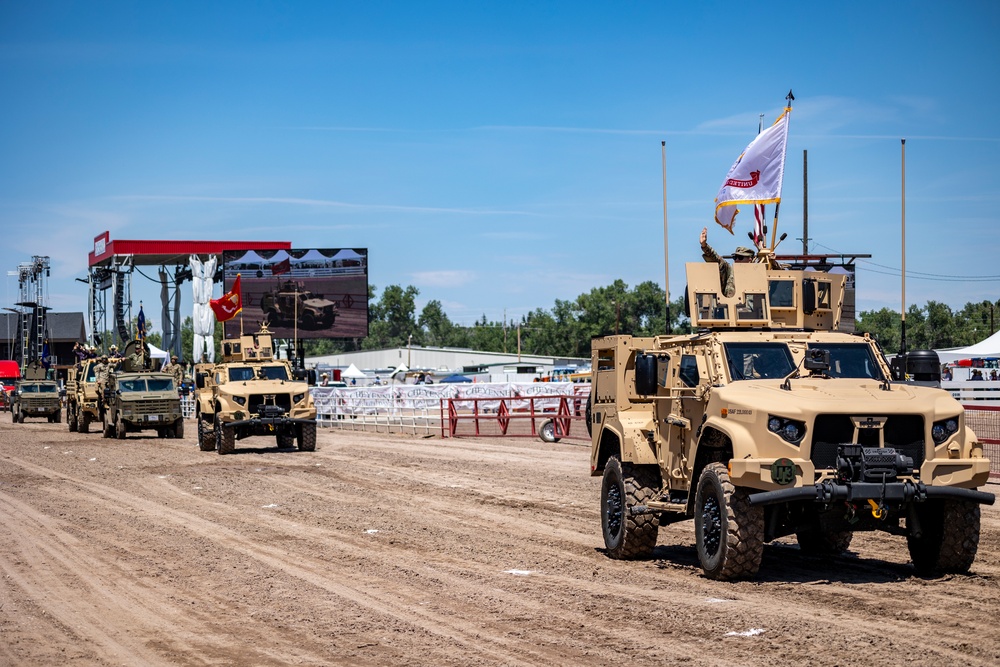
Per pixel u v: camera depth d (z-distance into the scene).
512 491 19.20
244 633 8.83
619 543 11.88
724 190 16.12
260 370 30.41
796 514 10.39
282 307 63.56
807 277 12.01
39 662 8.05
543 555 12.40
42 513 17.11
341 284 63.78
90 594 10.59
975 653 7.52
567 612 9.23
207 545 13.53
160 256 68.62
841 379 10.73
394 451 28.84
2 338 108.12
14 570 12.01
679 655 7.68
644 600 9.59
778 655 7.59
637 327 120.06
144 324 41.56
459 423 36.81
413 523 15.34
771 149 15.70
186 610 9.77
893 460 9.64
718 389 10.47
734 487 10.09
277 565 11.97
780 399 9.91
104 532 14.90
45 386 54.47
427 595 10.15
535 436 31.75
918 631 8.20
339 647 8.27
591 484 20.02
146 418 37.00
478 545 13.24
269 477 22.52
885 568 11.04
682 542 13.29
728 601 9.41
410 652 8.05
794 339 11.34
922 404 9.92
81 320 114.31
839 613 8.87
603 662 7.59
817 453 9.77
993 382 22.86
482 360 104.44
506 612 9.30
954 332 93.25
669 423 11.39
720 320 11.77
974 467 9.86
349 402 41.22
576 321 123.44
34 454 30.45
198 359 66.62
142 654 8.24
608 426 12.52
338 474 22.89
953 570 10.41
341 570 11.59
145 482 21.92
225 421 28.95
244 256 63.62
